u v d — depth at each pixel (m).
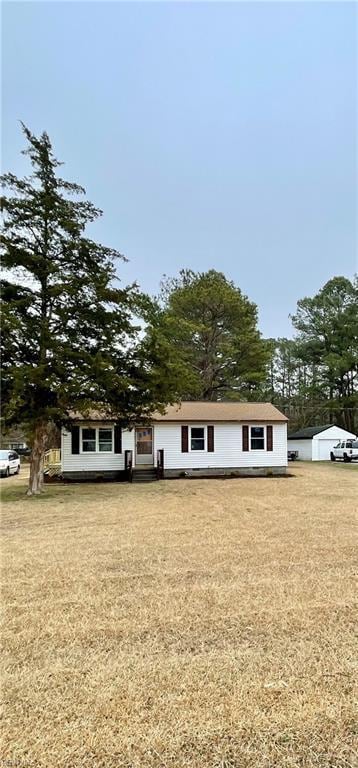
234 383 27.98
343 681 2.80
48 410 11.74
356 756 2.15
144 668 2.97
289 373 45.94
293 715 2.46
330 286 37.81
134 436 18.27
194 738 2.27
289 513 9.11
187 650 3.23
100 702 2.59
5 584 4.72
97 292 12.46
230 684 2.77
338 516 8.71
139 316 15.05
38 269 12.38
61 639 3.42
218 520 8.36
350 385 38.00
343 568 5.20
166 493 12.91
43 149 12.82
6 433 12.68
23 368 11.23
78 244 12.87
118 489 14.10
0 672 2.92
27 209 12.36
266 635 3.46
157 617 3.81
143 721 2.41
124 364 13.38
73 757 2.15
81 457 17.64
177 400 14.35
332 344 37.47
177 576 4.95
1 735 2.30
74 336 12.70
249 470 19.06
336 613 3.87
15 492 13.41
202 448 18.89
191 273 28.84
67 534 7.23
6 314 11.17
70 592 4.46
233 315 26.97
